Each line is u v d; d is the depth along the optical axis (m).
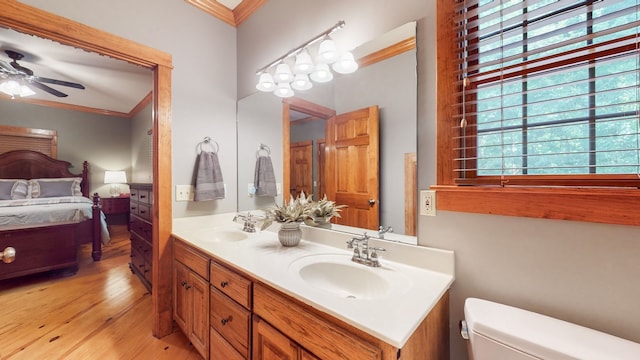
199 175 1.99
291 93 1.82
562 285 0.87
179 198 1.96
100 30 1.63
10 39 2.48
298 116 1.78
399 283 1.02
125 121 5.60
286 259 1.28
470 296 1.05
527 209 0.92
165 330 1.89
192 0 2.03
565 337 0.73
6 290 2.66
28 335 1.89
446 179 1.11
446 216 1.11
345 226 1.48
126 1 1.73
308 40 1.68
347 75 1.46
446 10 1.09
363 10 1.38
